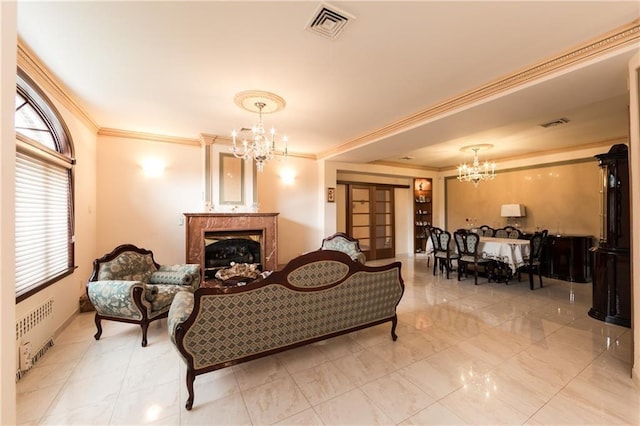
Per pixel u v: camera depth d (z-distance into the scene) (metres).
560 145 5.34
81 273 3.52
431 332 2.94
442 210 8.04
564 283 4.97
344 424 1.68
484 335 2.86
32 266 2.50
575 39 2.11
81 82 2.74
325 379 2.13
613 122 4.01
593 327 3.05
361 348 2.60
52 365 2.33
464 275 5.58
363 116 3.71
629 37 1.95
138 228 4.43
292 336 2.23
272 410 1.80
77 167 3.37
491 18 1.86
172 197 4.68
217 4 1.72
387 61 2.38
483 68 2.51
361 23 1.90
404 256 8.02
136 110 3.47
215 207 4.76
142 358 2.44
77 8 1.74
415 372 2.21
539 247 4.71
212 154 4.76
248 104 3.26
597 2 1.72
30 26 1.91
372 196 7.57
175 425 1.68
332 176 6.08
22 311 2.23
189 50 2.21
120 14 1.80
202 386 2.05
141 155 4.46
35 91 2.49
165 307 2.90
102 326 3.12
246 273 3.52
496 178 6.75
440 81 2.74
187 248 4.41
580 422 1.68
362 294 2.52
